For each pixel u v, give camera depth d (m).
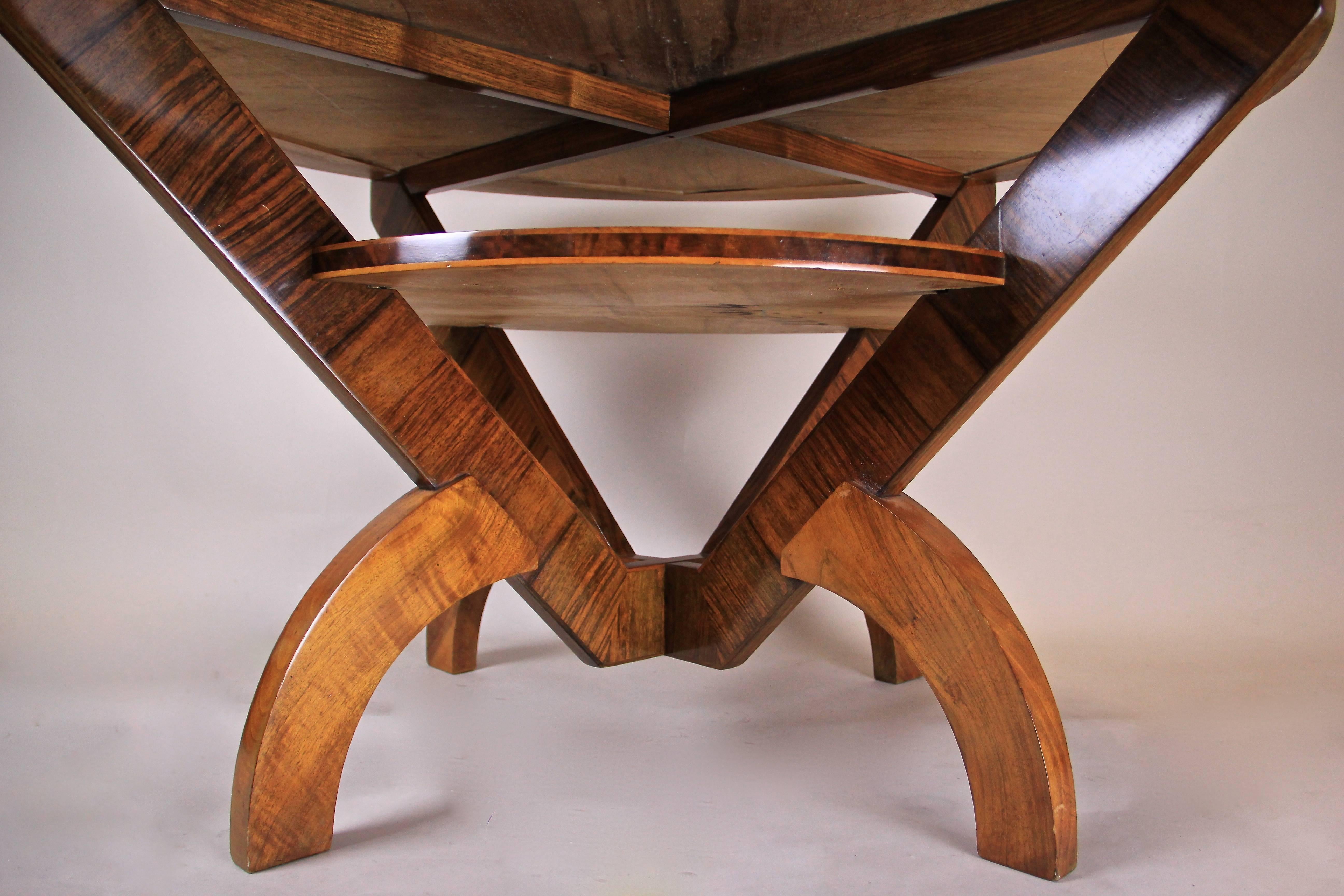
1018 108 1.14
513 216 2.32
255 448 2.27
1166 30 0.83
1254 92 0.80
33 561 2.09
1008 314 0.93
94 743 1.29
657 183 1.57
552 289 0.87
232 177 0.89
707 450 2.33
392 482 2.32
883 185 1.45
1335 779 1.18
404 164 1.49
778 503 1.15
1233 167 2.13
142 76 0.83
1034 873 0.94
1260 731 1.35
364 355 0.96
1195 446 2.17
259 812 0.94
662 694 1.52
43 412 2.15
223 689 1.52
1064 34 0.88
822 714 1.42
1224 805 1.11
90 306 2.17
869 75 1.01
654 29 0.95
